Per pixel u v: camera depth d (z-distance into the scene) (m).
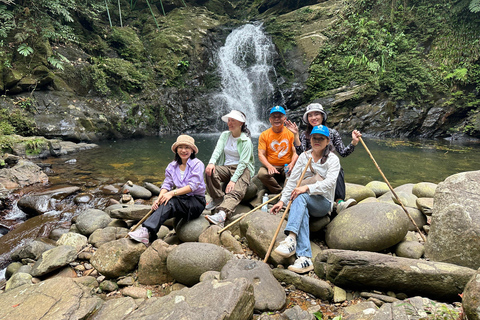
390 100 11.75
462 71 10.99
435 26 12.49
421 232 3.29
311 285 2.43
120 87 11.06
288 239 2.70
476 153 8.32
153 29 14.05
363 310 2.08
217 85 13.21
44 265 2.79
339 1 14.59
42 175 5.50
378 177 5.97
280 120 3.72
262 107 13.16
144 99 11.45
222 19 15.92
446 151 8.58
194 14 15.31
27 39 9.09
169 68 12.60
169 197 3.04
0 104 8.07
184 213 3.20
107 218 3.67
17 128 7.96
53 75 9.21
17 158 6.21
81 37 11.43
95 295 2.55
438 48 12.27
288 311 2.10
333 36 13.45
